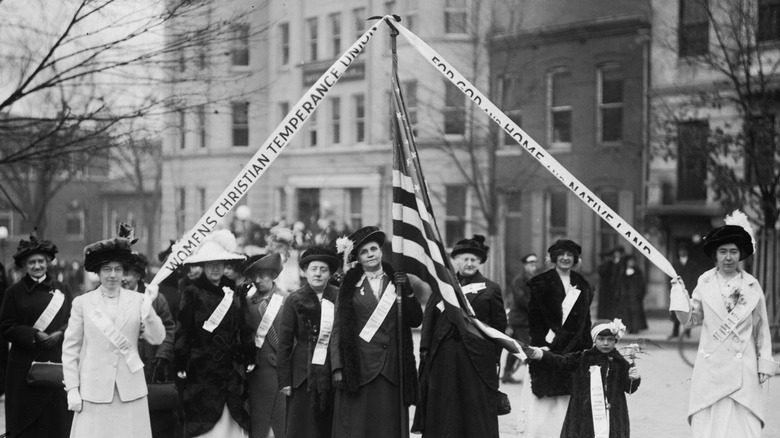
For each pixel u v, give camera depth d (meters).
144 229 60.62
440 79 38.72
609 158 34.69
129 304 9.32
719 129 24.91
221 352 10.48
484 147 37.03
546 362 9.83
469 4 36.50
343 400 9.49
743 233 9.77
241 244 23.72
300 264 10.19
